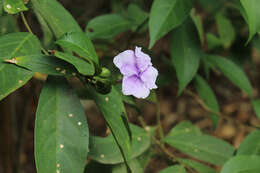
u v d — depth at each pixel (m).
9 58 0.57
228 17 0.93
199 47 0.75
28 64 0.56
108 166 0.72
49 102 0.58
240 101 1.74
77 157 0.57
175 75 0.87
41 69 0.56
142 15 0.83
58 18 0.65
